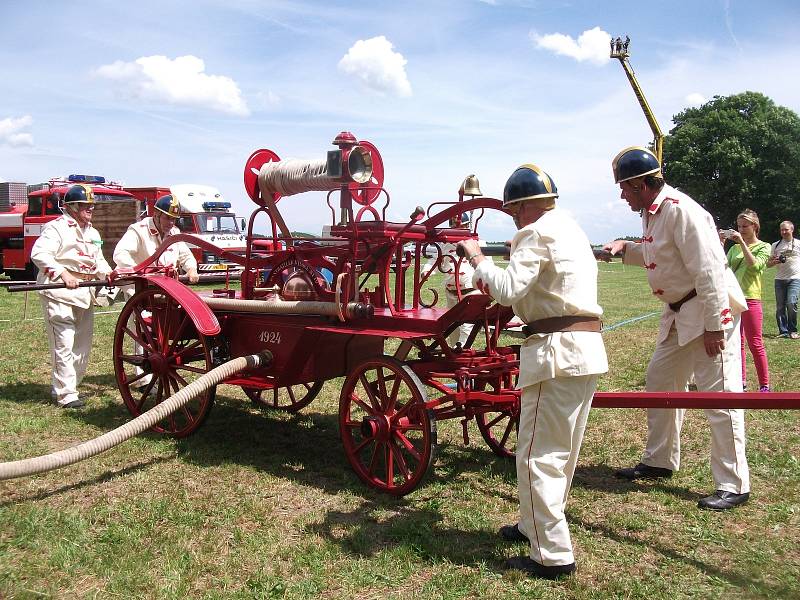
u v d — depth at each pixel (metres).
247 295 5.43
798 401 2.99
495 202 4.17
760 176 52.53
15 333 10.70
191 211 20.05
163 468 4.80
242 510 4.07
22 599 3.06
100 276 6.48
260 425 5.95
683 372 4.52
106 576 3.29
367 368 4.44
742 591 3.20
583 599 3.11
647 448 4.72
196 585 3.24
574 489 4.49
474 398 4.19
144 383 6.97
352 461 4.56
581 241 3.36
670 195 4.18
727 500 4.17
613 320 12.97
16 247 21.47
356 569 3.38
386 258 4.65
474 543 3.69
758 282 6.96
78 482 4.50
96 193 19.70
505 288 3.15
